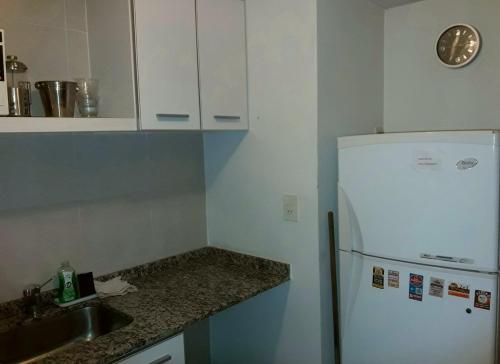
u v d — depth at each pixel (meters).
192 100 1.72
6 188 1.55
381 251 1.71
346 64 1.96
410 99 2.23
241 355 2.22
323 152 1.83
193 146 2.22
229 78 1.90
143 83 1.54
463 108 2.06
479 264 1.47
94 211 1.81
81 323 1.64
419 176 1.57
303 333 1.93
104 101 1.68
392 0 2.14
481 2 1.96
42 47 1.62
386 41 2.29
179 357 1.49
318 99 1.77
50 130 1.33
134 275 1.95
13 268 1.58
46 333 1.55
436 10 2.11
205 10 1.76
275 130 1.93
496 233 1.43
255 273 2.00
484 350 1.48
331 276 1.89
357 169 1.75
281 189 1.94
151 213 2.04
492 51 1.95
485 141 1.42
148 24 1.54
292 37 1.82
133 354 1.34
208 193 2.29
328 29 1.82
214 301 1.65
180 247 2.18
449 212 1.51
